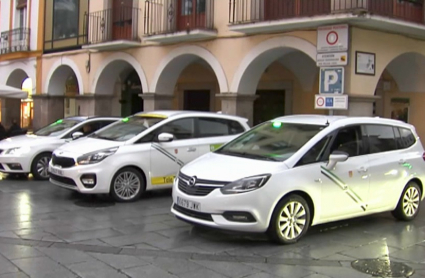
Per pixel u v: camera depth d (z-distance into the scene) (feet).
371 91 37.24
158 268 17.93
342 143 23.32
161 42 48.26
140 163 29.53
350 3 34.37
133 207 28.14
